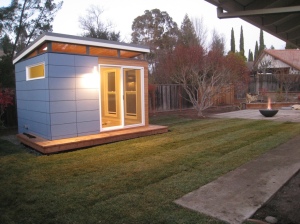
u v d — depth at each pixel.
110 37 20.44
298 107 15.11
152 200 3.18
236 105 17.22
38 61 6.36
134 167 4.58
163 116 12.61
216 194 3.31
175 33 27.92
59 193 3.48
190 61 11.93
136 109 8.20
